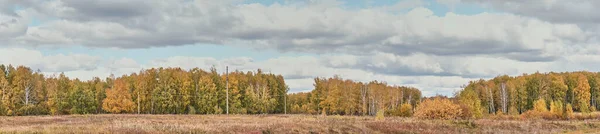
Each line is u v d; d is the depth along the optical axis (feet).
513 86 390.42
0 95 275.80
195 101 326.85
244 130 102.53
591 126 181.88
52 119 175.63
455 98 276.00
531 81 424.05
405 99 429.79
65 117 197.67
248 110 351.67
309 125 120.67
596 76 456.04
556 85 413.18
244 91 364.38
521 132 155.43
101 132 85.25
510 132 153.38
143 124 107.14
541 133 153.17
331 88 364.79
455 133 145.07
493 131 154.71
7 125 135.85
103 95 338.34
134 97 319.88
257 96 358.84
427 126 153.38
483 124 170.60
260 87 384.06
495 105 408.87
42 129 90.84
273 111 387.14
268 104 361.30
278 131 106.93
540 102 290.76
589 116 273.33
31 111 287.89
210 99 321.32
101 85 345.51
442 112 197.57
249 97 352.90
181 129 95.45
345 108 362.12
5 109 274.16
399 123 151.43
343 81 395.96
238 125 112.06
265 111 360.69
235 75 371.35
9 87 280.10
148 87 323.57
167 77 326.85
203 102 319.27
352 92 368.89
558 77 420.77
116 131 86.84
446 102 205.36
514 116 268.00
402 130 138.51
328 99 360.69
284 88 408.26
